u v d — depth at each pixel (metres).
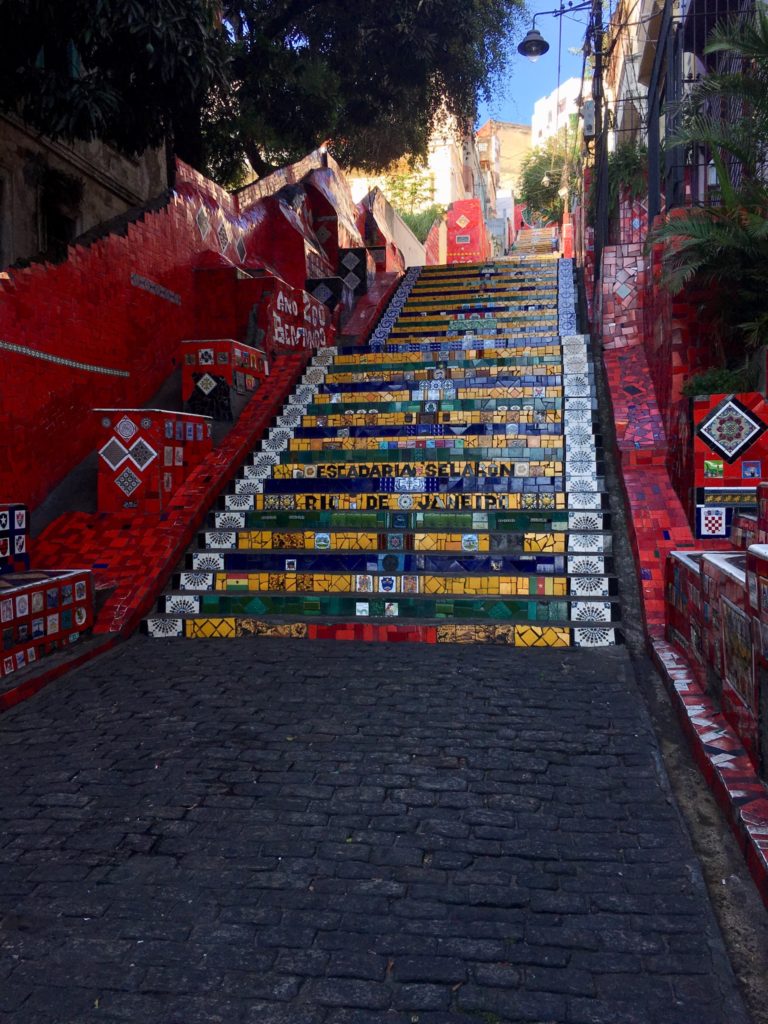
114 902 2.63
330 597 5.78
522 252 37.22
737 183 7.26
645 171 11.43
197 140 11.67
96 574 6.10
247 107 13.80
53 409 7.31
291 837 3.01
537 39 12.69
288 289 10.73
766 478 5.57
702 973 2.26
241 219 11.88
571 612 5.41
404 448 7.52
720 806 3.15
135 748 3.81
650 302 8.20
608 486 6.70
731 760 3.31
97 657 5.21
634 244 9.54
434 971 2.28
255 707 4.26
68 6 6.67
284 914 2.55
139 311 8.85
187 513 6.69
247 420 8.27
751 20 6.50
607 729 3.90
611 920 2.50
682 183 6.93
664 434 6.98
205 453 7.55
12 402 6.73
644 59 13.47
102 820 3.16
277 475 7.40
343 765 3.58
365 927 2.48
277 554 6.26
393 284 15.85
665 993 2.18
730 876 2.73
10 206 9.42
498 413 7.92
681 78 6.96
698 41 9.02
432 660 4.97
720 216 6.10
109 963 2.34
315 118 14.16
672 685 4.22
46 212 10.12
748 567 3.22
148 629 5.70
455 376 9.09
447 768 3.54
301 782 3.43
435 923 2.50
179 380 9.46
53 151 10.23
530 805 3.21
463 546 6.23
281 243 12.99
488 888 2.67
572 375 8.55
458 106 14.89
